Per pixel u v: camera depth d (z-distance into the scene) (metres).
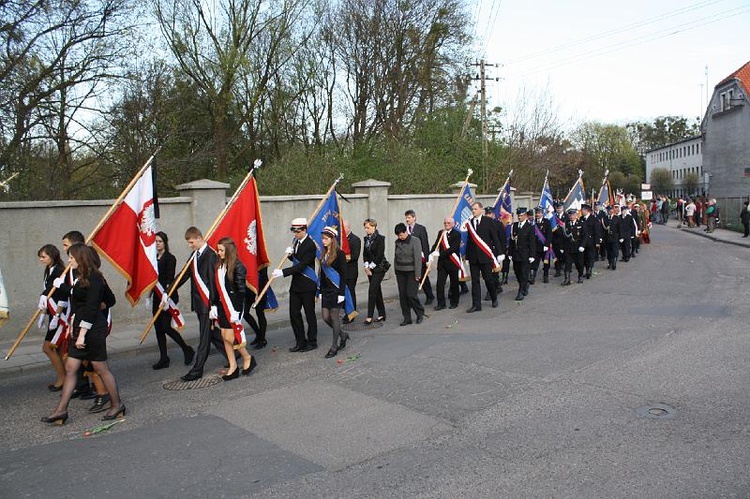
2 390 7.29
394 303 13.13
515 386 6.58
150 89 18.61
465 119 26.84
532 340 8.69
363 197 15.74
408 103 27.92
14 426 5.95
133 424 5.89
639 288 13.34
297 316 8.64
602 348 8.03
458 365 7.52
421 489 4.31
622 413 5.66
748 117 41.81
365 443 5.20
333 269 8.45
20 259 9.70
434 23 27.38
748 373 6.72
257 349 8.99
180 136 20.62
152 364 8.40
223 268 7.32
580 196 19.48
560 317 10.38
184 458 5.01
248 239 8.82
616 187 71.25
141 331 10.27
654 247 24.67
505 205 15.65
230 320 7.32
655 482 4.29
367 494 4.27
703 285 13.44
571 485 4.28
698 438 5.04
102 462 4.98
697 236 32.31
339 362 7.98
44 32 14.45
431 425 5.57
